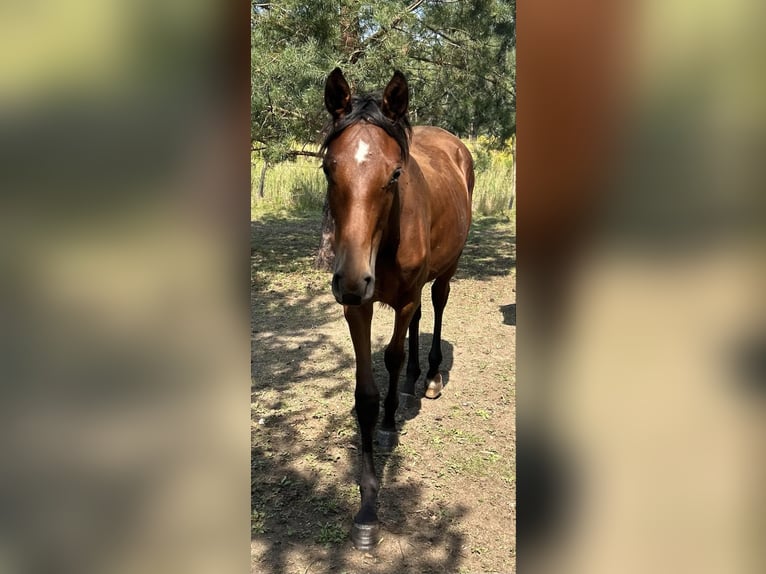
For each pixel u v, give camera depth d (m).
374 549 2.12
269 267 6.71
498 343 4.41
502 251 8.02
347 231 1.71
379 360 3.98
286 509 2.34
